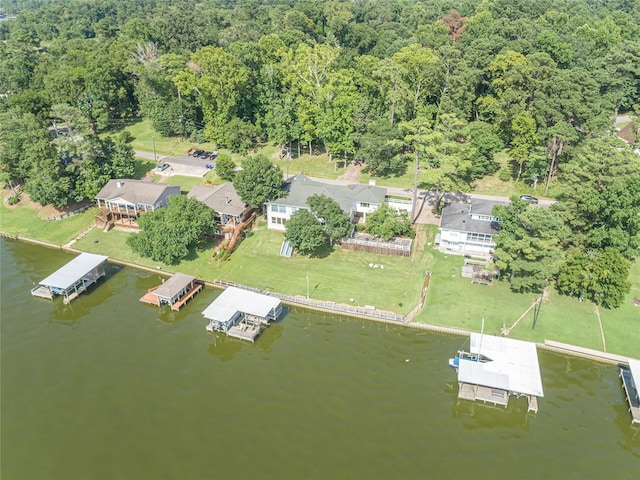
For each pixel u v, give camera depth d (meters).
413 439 48.03
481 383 50.97
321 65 103.56
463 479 44.09
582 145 85.38
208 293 70.44
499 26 134.50
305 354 58.94
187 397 52.91
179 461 45.78
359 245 75.62
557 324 61.19
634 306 63.62
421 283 68.75
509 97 94.12
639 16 169.38
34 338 61.62
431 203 87.88
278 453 46.47
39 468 45.41
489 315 62.94
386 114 102.62
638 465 45.72
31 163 87.12
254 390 53.75
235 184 79.94
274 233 80.81
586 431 49.12
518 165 99.00
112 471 44.97
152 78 117.69
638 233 67.56
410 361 57.56
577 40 129.75
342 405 51.78
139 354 59.12
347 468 45.03
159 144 116.94
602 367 56.66
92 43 164.12
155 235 73.56
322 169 101.62
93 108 120.88
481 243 72.69
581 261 62.56
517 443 47.81
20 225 87.25
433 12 192.00
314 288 69.06
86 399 52.69
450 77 100.88
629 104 125.88
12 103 113.00
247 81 111.19
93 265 72.44
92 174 86.88
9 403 52.12
